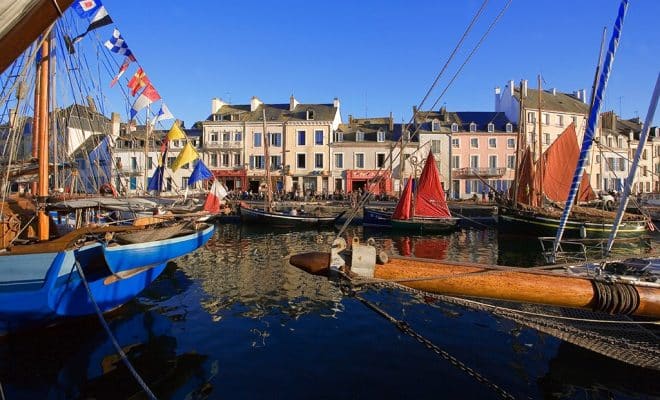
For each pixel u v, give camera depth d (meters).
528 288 4.11
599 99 4.79
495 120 60.78
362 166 57.56
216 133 59.66
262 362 8.05
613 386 6.96
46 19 2.75
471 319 10.60
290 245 25.25
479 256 22.53
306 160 58.34
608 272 6.71
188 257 20.62
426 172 33.59
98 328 9.80
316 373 7.53
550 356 8.23
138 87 18.23
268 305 12.09
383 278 4.18
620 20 4.71
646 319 6.50
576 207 27.62
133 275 10.65
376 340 9.20
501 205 31.31
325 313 11.29
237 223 37.72
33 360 8.08
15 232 9.68
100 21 12.06
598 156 58.69
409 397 6.63
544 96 62.06
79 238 9.05
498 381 7.18
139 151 55.12
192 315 11.09
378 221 35.19
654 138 64.62
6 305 8.05
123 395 6.82
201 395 6.79
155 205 12.77
